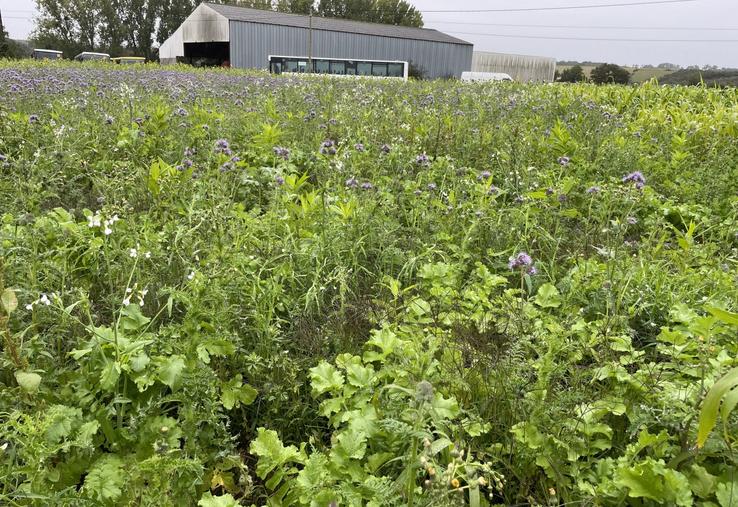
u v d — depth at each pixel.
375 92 12.27
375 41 52.19
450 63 57.25
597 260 4.32
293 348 3.28
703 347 2.71
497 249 4.64
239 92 12.16
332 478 2.18
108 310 3.37
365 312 3.46
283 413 2.85
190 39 50.44
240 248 3.73
